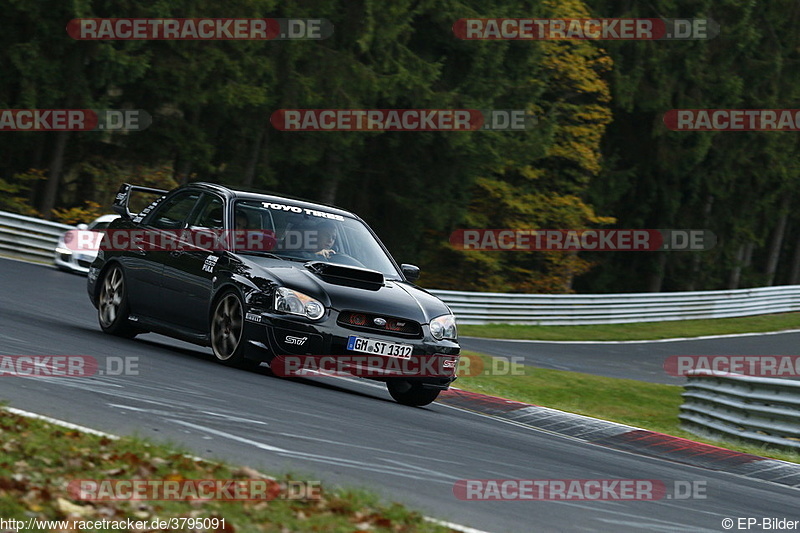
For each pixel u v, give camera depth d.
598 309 111.25
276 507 16.53
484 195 147.38
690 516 21.86
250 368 35.25
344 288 33.72
